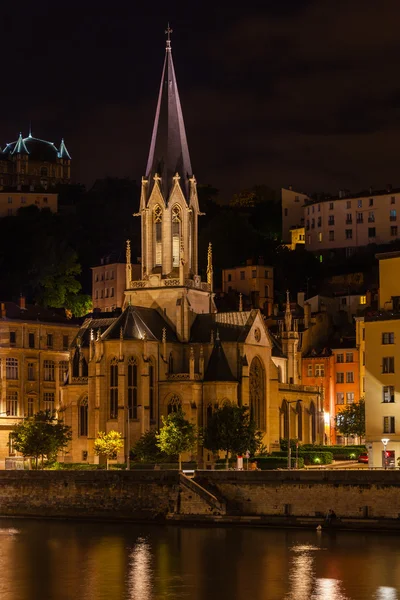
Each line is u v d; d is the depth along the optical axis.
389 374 187.88
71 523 184.88
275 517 170.75
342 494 165.50
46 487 191.75
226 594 127.88
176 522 178.50
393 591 127.62
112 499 185.75
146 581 135.38
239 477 175.62
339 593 127.12
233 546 155.62
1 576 140.00
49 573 141.38
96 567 144.38
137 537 166.62
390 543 153.88
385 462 185.25
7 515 194.25
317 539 158.38
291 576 135.62
